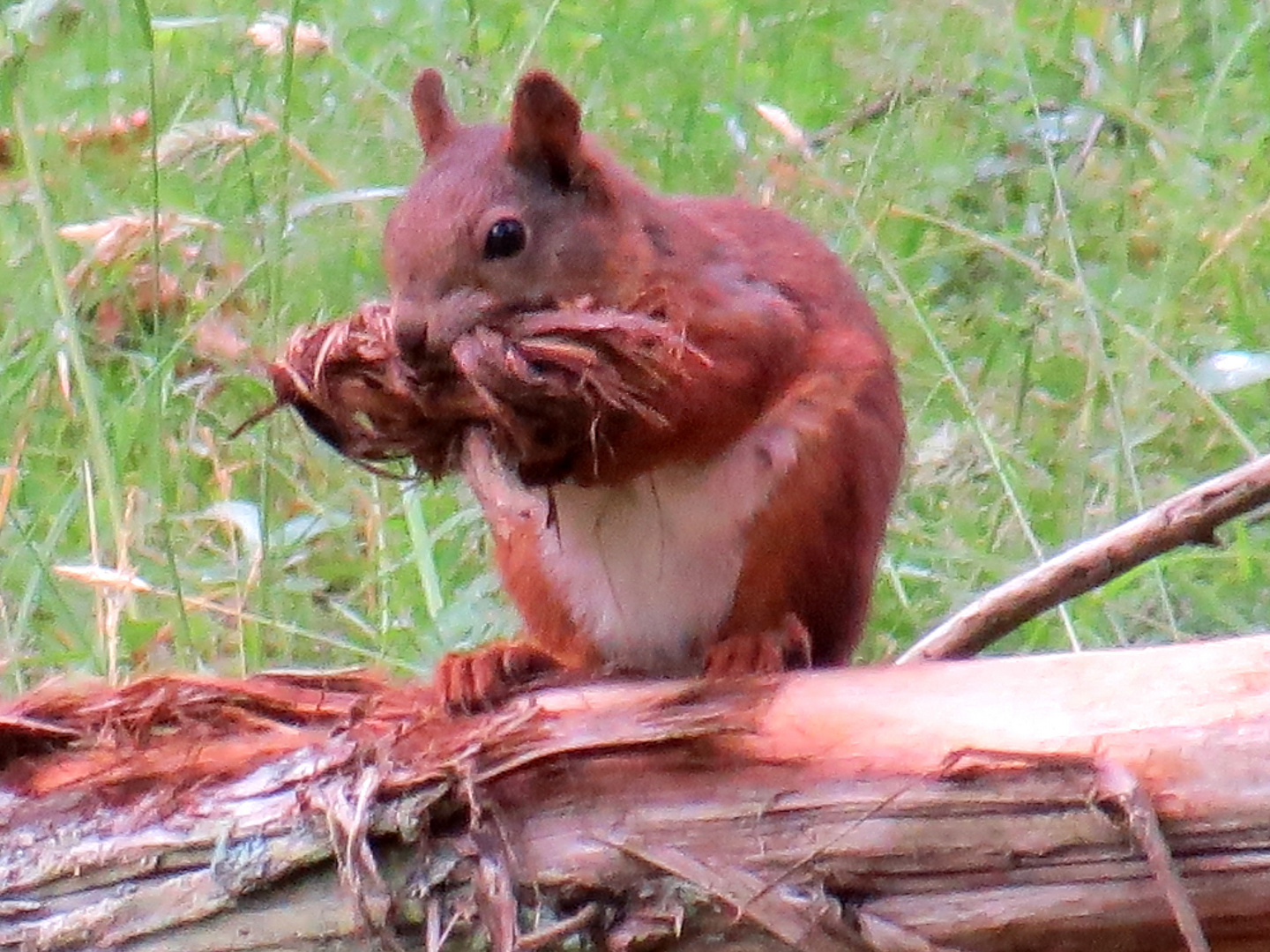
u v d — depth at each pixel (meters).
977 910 2.99
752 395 3.13
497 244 3.10
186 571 3.33
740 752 3.01
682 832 3.01
